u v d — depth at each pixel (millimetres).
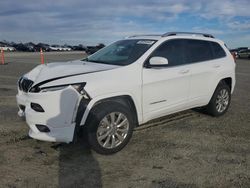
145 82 5508
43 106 4711
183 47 6484
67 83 4754
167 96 5977
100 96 4910
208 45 7137
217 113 7297
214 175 4383
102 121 4914
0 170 4410
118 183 4133
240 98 9836
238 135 6078
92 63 5723
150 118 5793
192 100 6570
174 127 6508
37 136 4816
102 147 4949
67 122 4766
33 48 67375
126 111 5176
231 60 7609
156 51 5875
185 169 4562
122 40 6598
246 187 4074
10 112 7391
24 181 4137
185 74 6270
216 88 7195
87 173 4402
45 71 5168
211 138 5879
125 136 5215
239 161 4859
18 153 4996
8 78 13547
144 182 4168
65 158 4871
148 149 5289
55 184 4082
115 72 5199
